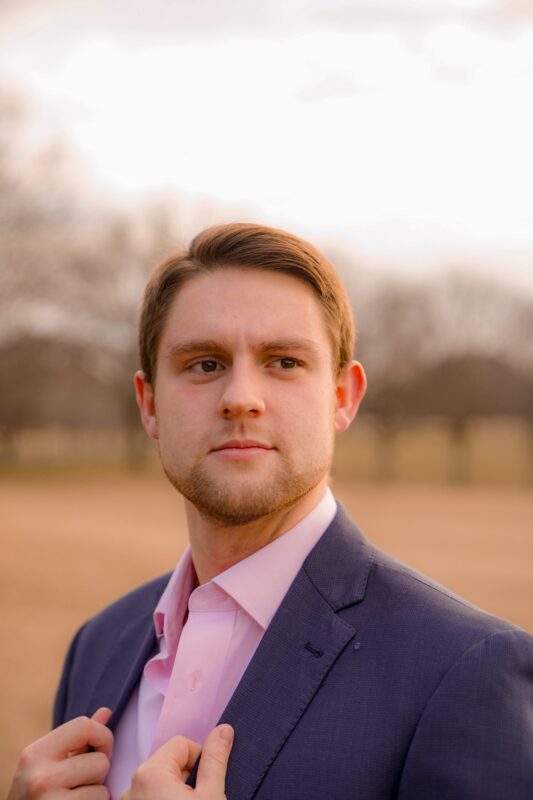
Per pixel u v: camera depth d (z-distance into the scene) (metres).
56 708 2.26
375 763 1.50
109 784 1.81
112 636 2.17
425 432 65.75
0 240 41.34
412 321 53.34
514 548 17.22
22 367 50.03
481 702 1.48
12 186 40.72
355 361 1.96
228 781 1.54
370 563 1.78
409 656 1.57
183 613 1.91
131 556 16.39
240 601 1.74
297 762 1.53
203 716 1.71
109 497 32.94
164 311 1.83
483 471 48.44
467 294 55.50
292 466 1.69
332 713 1.56
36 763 1.69
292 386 1.72
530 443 51.12
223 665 1.74
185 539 19.50
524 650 1.54
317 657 1.64
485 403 49.94
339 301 1.87
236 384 1.67
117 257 46.69
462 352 52.12
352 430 70.69
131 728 1.87
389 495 33.66
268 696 1.61
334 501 1.92
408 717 1.51
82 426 63.25
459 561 15.22
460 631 1.57
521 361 54.03
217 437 1.69
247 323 1.72
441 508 27.97
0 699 6.81
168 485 39.94
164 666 1.86
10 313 45.06
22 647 8.89
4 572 14.23
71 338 49.31
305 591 1.72
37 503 30.00
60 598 11.96
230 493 1.67
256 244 1.78
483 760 1.43
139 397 2.05
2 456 54.19
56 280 45.16
